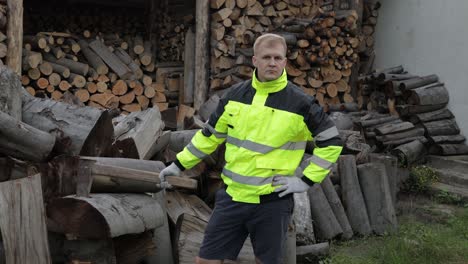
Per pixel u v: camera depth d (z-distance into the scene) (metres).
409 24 8.40
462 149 7.34
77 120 4.02
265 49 2.90
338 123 6.88
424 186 6.71
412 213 6.04
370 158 6.07
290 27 7.84
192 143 3.19
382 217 5.45
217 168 5.04
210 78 8.07
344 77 8.38
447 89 7.70
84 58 8.24
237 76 7.81
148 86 8.26
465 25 7.39
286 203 3.00
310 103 2.93
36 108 4.16
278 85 2.95
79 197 3.40
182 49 9.63
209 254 3.09
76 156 3.62
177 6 10.25
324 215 5.15
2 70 3.90
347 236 5.28
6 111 3.89
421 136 7.43
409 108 7.55
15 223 3.32
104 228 3.30
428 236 4.95
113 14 12.25
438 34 7.85
